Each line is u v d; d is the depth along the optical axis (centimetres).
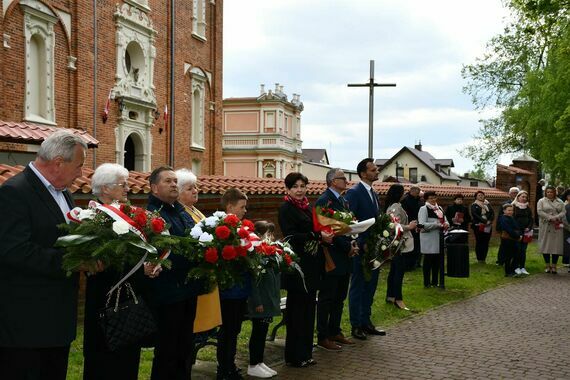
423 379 625
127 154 2486
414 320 915
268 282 613
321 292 728
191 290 482
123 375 419
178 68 2717
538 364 690
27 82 1845
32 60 1902
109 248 355
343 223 646
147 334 402
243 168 5744
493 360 703
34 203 358
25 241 346
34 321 352
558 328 880
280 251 555
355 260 793
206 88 2988
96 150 2158
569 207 1514
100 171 431
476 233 1653
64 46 2016
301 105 6084
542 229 1534
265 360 684
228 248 465
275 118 5650
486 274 1437
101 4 2175
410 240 971
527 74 3259
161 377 475
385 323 886
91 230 361
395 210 977
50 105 1950
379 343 773
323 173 6956
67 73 2034
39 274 350
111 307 396
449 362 690
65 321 364
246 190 1181
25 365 354
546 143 2986
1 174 785
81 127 2080
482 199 1659
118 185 431
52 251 352
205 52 2964
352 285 802
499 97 4094
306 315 655
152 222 396
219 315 541
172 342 474
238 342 750
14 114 1800
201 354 686
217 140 3091
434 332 840
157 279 469
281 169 5725
